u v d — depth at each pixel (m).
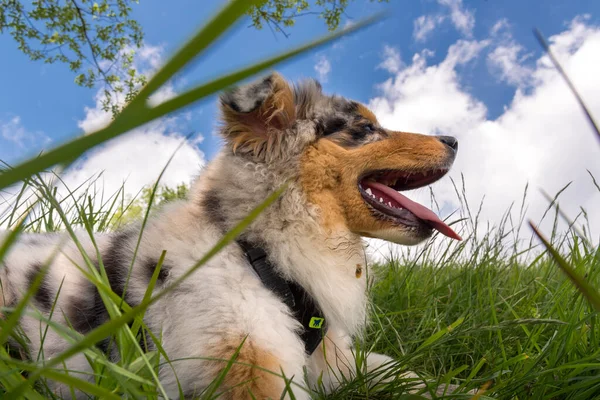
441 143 0.37
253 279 0.28
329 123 0.35
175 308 0.27
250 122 0.32
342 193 0.33
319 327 0.30
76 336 0.18
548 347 0.28
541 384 0.26
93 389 0.12
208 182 0.32
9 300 0.30
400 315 0.42
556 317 0.33
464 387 0.27
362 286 0.35
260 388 0.24
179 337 0.26
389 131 0.37
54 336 0.28
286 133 0.32
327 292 0.31
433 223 0.36
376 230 0.34
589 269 0.32
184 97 0.05
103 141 0.05
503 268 0.45
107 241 0.34
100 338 0.09
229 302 0.26
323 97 0.36
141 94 0.05
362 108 0.37
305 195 0.32
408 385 0.27
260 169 0.31
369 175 0.37
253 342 0.26
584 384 0.25
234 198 0.30
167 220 0.31
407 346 0.37
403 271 0.50
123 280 0.29
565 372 0.28
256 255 0.29
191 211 0.32
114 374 0.17
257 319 0.27
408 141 0.36
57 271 0.31
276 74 0.32
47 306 0.29
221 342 0.25
